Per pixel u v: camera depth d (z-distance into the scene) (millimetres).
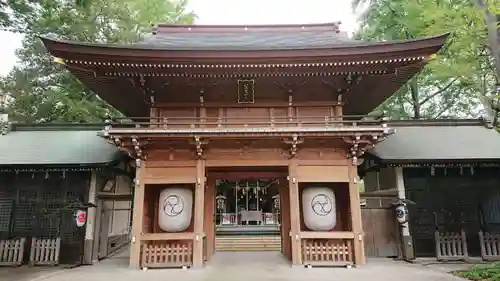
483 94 15172
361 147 10984
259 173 12820
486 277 8734
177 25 14875
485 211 12828
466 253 12094
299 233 10664
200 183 10867
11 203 12477
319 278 8797
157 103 11883
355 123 10852
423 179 13109
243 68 10820
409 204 12602
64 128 15656
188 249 10617
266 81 11562
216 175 12820
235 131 10125
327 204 11117
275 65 10625
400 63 10812
